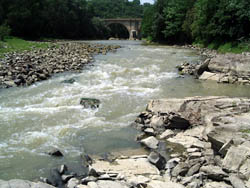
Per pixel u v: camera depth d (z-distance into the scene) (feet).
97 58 88.63
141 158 26.48
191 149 27.76
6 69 64.85
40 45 127.85
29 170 23.88
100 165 24.84
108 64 77.05
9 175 22.98
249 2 107.96
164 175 23.27
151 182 21.06
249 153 21.53
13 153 26.96
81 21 304.30
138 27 354.33
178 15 177.47
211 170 21.67
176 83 59.52
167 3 201.57
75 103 43.65
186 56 96.99
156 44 179.73
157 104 38.50
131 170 23.88
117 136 32.32
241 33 112.57
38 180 22.24
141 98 47.06
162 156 26.23
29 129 33.09
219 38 126.62
